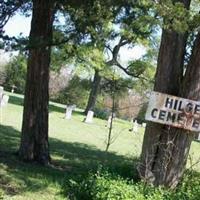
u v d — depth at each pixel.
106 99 44.59
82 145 21.81
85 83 47.59
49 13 12.88
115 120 39.88
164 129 11.01
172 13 9.47
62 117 34.91
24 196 9.70
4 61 55.03
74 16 13.02
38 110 13.65
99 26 14.29
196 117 10.89
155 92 10.81
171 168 10.95
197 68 10.84
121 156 19.58
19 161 13.35
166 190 10.48
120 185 9.88
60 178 11.73
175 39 11.01
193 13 10.56
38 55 13.42
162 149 10.98
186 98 10.88
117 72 38.22
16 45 10.48
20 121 25.73
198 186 10.73
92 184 10.16
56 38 13.62
